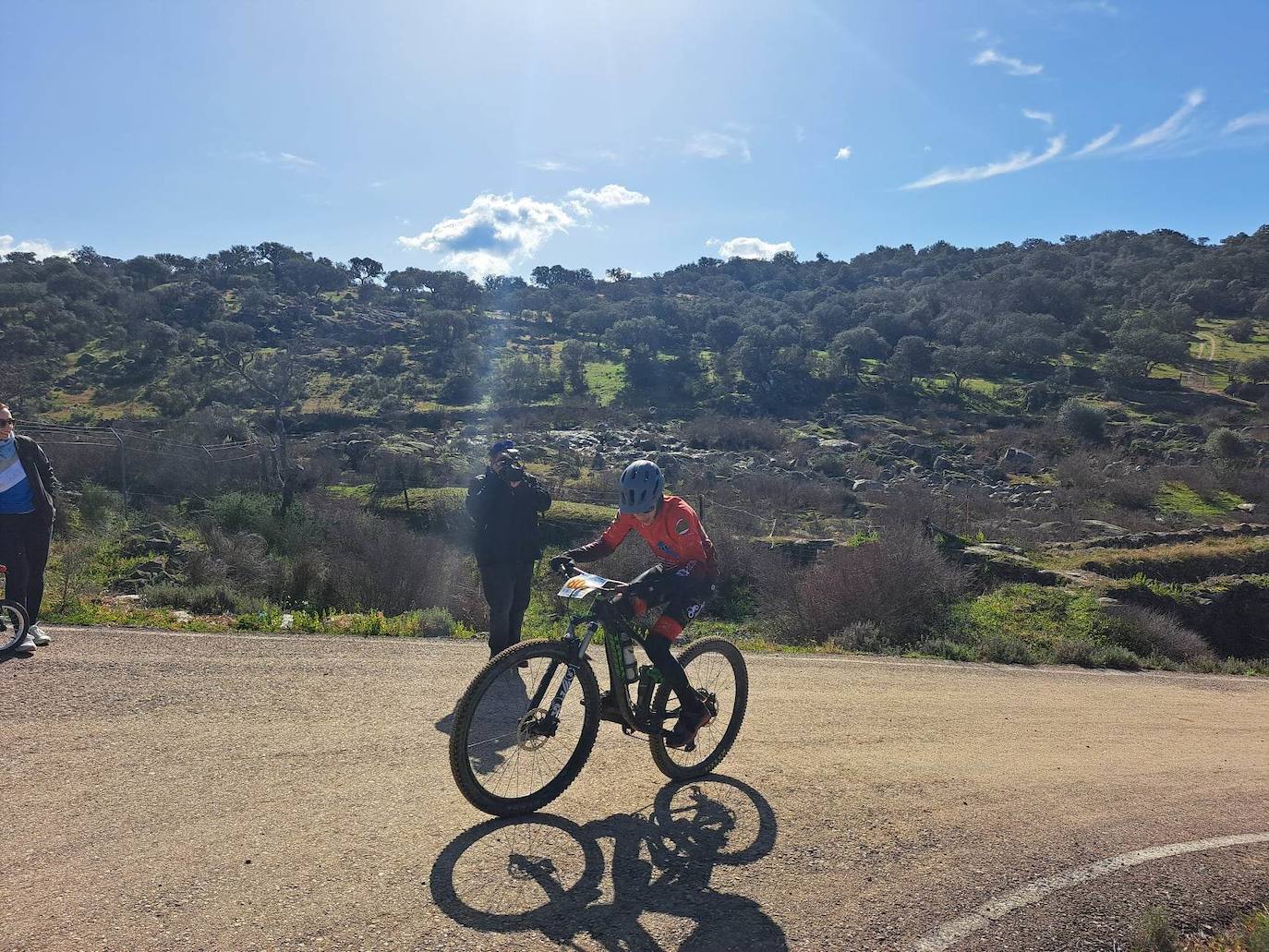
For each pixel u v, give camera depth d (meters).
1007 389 91.50
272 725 5.09
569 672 4.12
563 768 4.23
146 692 5.52
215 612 9.54
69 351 87.69
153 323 91.56
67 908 3.02
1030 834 4.45
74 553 12.48
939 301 133.88
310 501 26.52
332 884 3.32
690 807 4.35
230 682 5.89
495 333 124.19
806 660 9.30
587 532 24.56
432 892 3.33
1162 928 3.57
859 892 3.66
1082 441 69.69
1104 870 4.11
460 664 7.05
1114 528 34.38
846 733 6.00
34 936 2.84
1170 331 114.69
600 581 4.16
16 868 3.26
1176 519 41.25
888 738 6.00
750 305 149.50
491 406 79.69
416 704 5.74
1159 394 89.00
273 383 60.19
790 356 96.56
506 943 3.06
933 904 3.62
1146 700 9.14
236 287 139.50
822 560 18.48
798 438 69.12
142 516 21.06
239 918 3.05
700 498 22.11
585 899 3.39
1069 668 11.64
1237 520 41.75
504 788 4.15
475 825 3.93
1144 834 4.64
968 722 6.81
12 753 4.34
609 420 75.44
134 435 30.61
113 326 97.06
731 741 5.04
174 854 3.45
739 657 5.12
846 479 52.91
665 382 94.25
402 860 3.55
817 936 3.30
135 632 7.24
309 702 5.61
